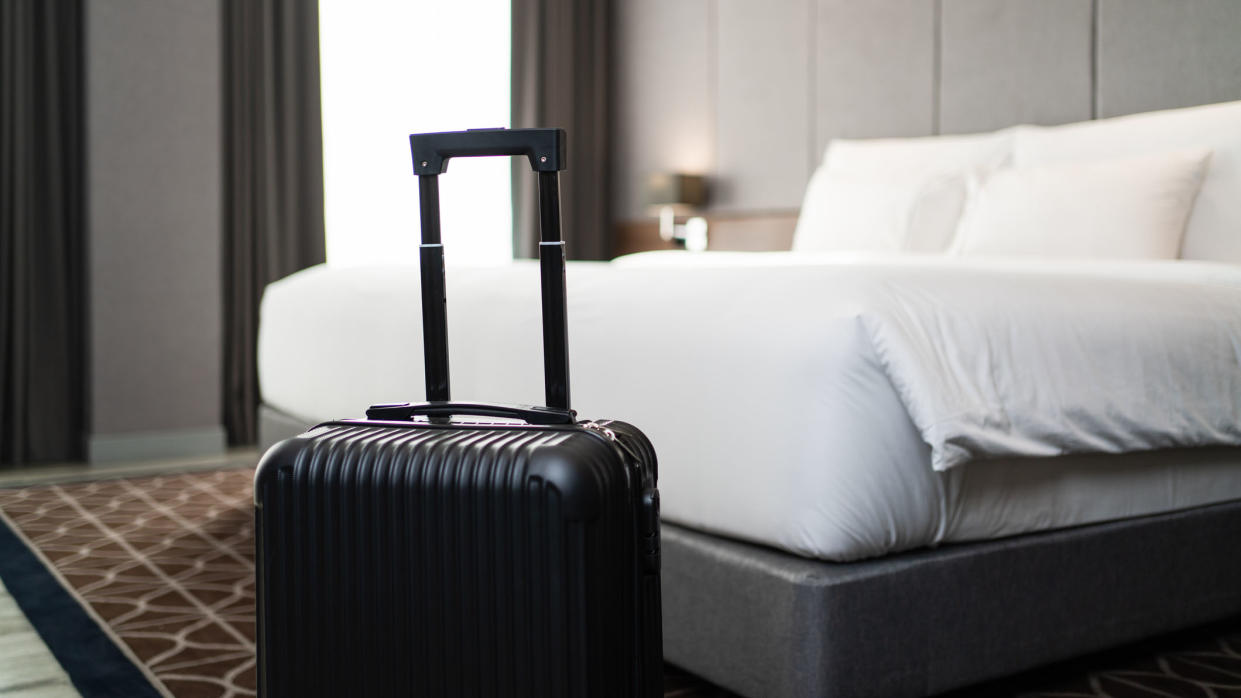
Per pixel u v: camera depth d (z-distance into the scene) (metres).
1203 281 2.41
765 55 4.96
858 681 1.55
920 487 1.63
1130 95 3.61
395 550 1.05
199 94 4.40
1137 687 1.86
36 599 2.38
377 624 1.06
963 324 1.69
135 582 2.53
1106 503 1.94
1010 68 3.97
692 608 1.75
